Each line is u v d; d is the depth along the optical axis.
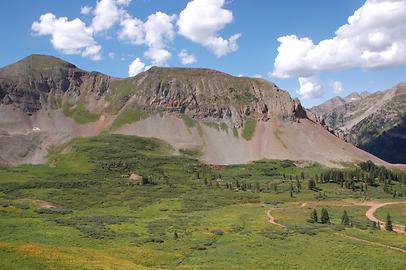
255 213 178.50
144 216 173.88
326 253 99.75
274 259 94.06
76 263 65.06
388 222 140.62
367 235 125.31
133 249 100.19
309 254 99.00
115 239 115.56
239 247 108.19
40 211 168.00
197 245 110.44
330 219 162.25
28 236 109.69
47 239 107.50
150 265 86.38
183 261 93.69
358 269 85.06
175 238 119.75
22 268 58.97
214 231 131.00
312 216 154.38
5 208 168.62
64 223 136.25
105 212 185.62
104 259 72.94
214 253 101.75
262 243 112.88
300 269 85.12
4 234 112.00
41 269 59.84
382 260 92.06
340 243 111.94
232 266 87.00
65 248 78.75
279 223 151.12
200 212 186.25
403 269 85.12
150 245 109.81
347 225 145.25
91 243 107.06
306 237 122.06
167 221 153.25
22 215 156.50
